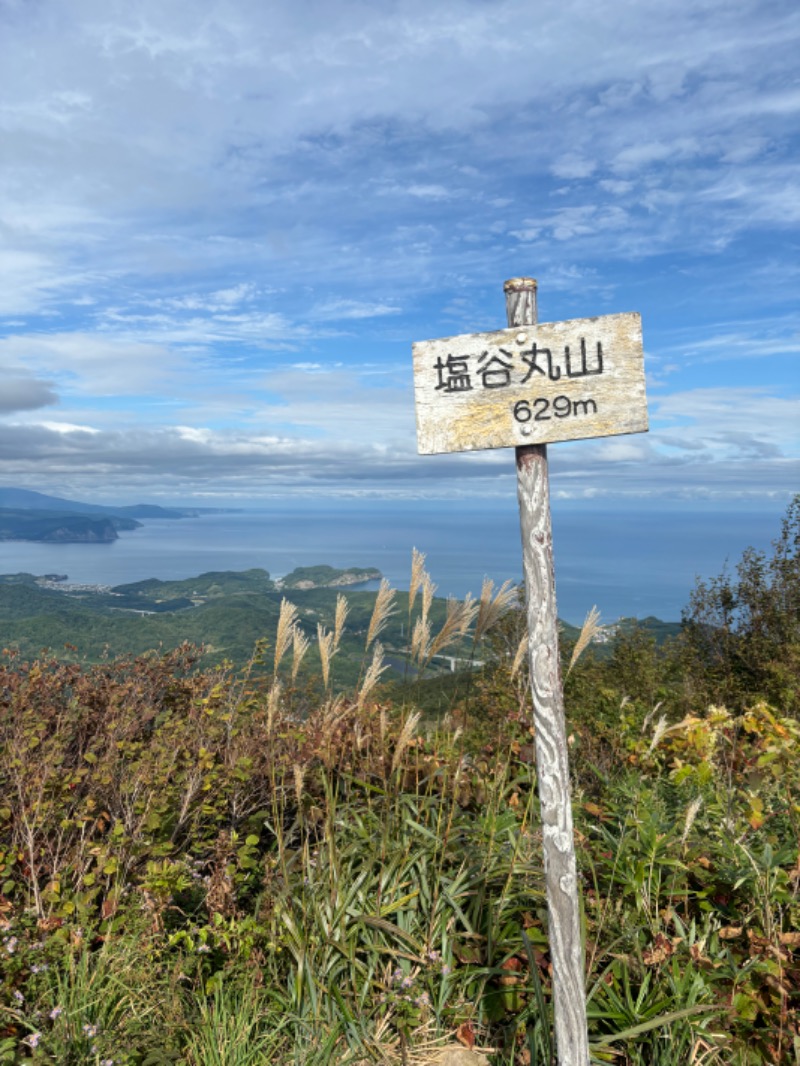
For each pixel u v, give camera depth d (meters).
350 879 3.09
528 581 2.17
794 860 3.03
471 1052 2.60
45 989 2.47
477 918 2.95
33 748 3.53
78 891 2.90
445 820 3.49
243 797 3.87
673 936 2.84
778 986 2.44
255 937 2.91
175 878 2.86
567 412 2.12
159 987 2.66
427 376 2.24
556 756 2.11
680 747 4.25
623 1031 2.31
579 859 3.16
